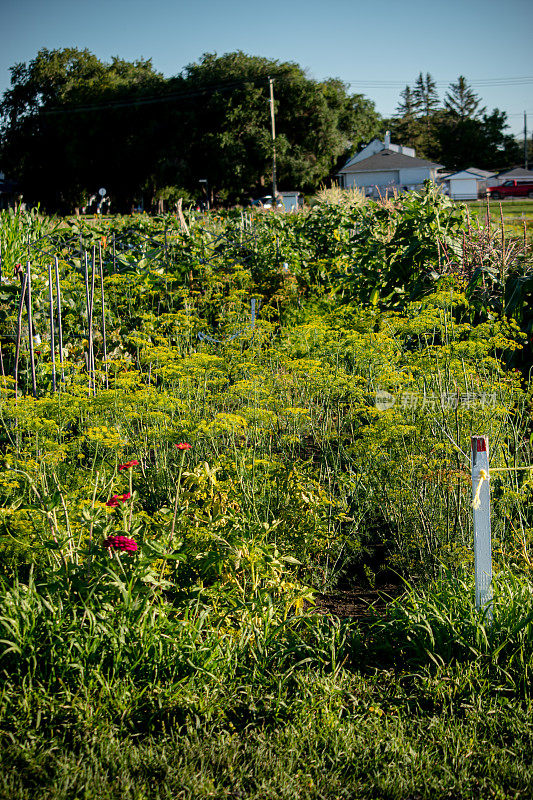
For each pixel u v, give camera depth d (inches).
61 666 130.9
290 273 460.1
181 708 127.2
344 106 2448.3
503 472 196.5
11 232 481.4
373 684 137.3
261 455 223.0
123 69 2723.9
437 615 144.9
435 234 362.6
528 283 315.6
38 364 291.6
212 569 162.7
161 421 227.8
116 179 2381.9
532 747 118.6
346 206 568.1
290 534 179.3
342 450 234.5
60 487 172.7
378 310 361.7
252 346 322.7
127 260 465.1
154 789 110.6
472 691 133.0
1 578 146.9
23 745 116.1
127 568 146.4
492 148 3245.6
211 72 2281.0
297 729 123.9
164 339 330.0
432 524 186.7
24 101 2556.6
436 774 115.1
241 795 110.8
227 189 2327.8
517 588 152.5
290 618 151.7
